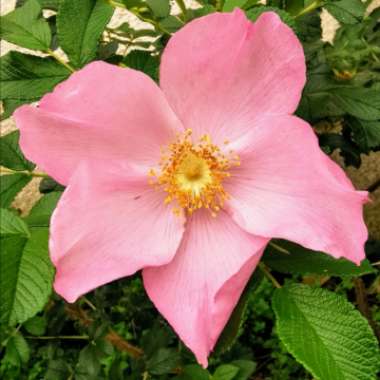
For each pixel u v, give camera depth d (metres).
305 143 0.17
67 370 0.27
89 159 0.18
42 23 0.20
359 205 0.16
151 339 0.27
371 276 0.36
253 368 0.28
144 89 0.17
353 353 0.18
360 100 0.22
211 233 0.19
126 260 0.17
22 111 0.17
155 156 0.18
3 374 0.34
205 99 0.18
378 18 0.27
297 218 0.17
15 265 0.17
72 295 0.17
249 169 0.18
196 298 0.17
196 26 0.16
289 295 0.19
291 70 0.17
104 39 0.26
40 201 0.19
